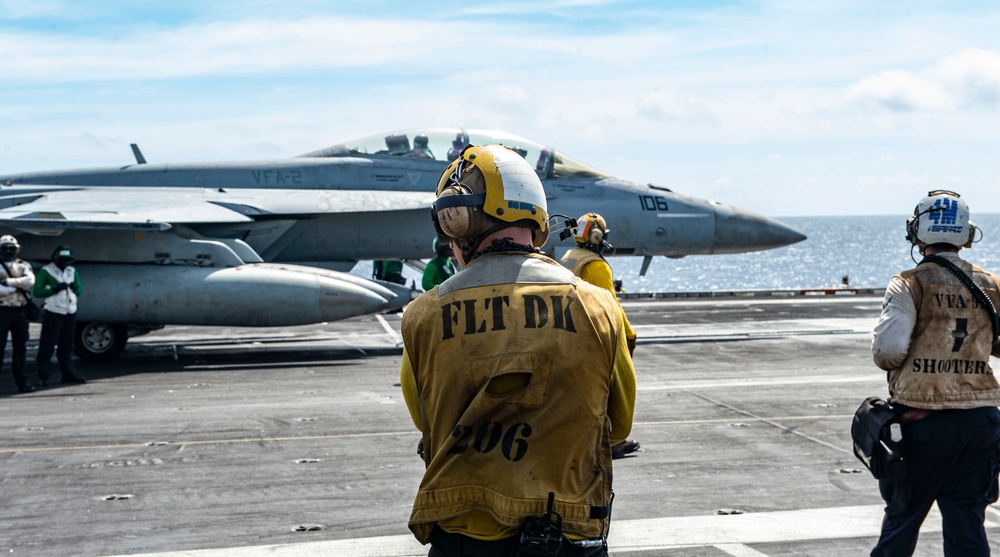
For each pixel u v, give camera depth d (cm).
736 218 1909
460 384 267
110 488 734
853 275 14075
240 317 1557
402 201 1777
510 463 264
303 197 1767
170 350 1738
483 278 275
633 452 849
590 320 269
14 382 1352
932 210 461
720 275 14388
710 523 638
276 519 650
